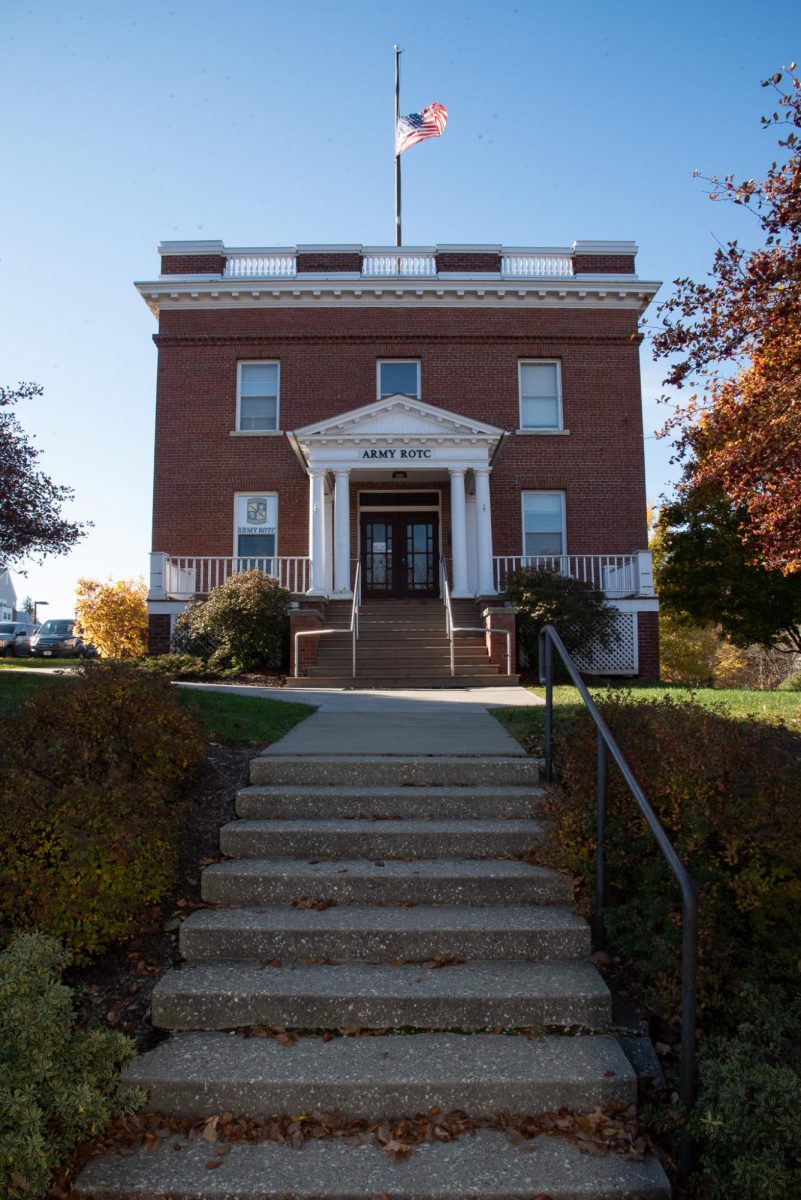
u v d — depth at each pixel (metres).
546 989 3.91
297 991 3.87
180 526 20.02
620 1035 3.83
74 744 5.20
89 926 4.17
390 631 16.33
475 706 10.03
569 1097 3.47
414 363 20.67
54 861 4.31
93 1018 3.84
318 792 5.51
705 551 22.70
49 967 3.71
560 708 8.64
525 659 16.69
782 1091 3.09
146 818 4.66
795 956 4.01
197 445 20.20
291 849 5.03
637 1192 3.06
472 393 20.42
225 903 4.63
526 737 7.03
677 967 3.92
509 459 20.25
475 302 20.53
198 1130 3.37
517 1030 3.84
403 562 20.67
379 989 3.89
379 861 4.95
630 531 20.14
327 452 18.14
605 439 20.38
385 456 18.11
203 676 15.27
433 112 24.67
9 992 3.30
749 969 4.01
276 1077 3.46
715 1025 3.90
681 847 4.43
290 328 20.52
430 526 20.77
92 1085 3.32
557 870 4.75
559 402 20.61
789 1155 3.03
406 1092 3.44
